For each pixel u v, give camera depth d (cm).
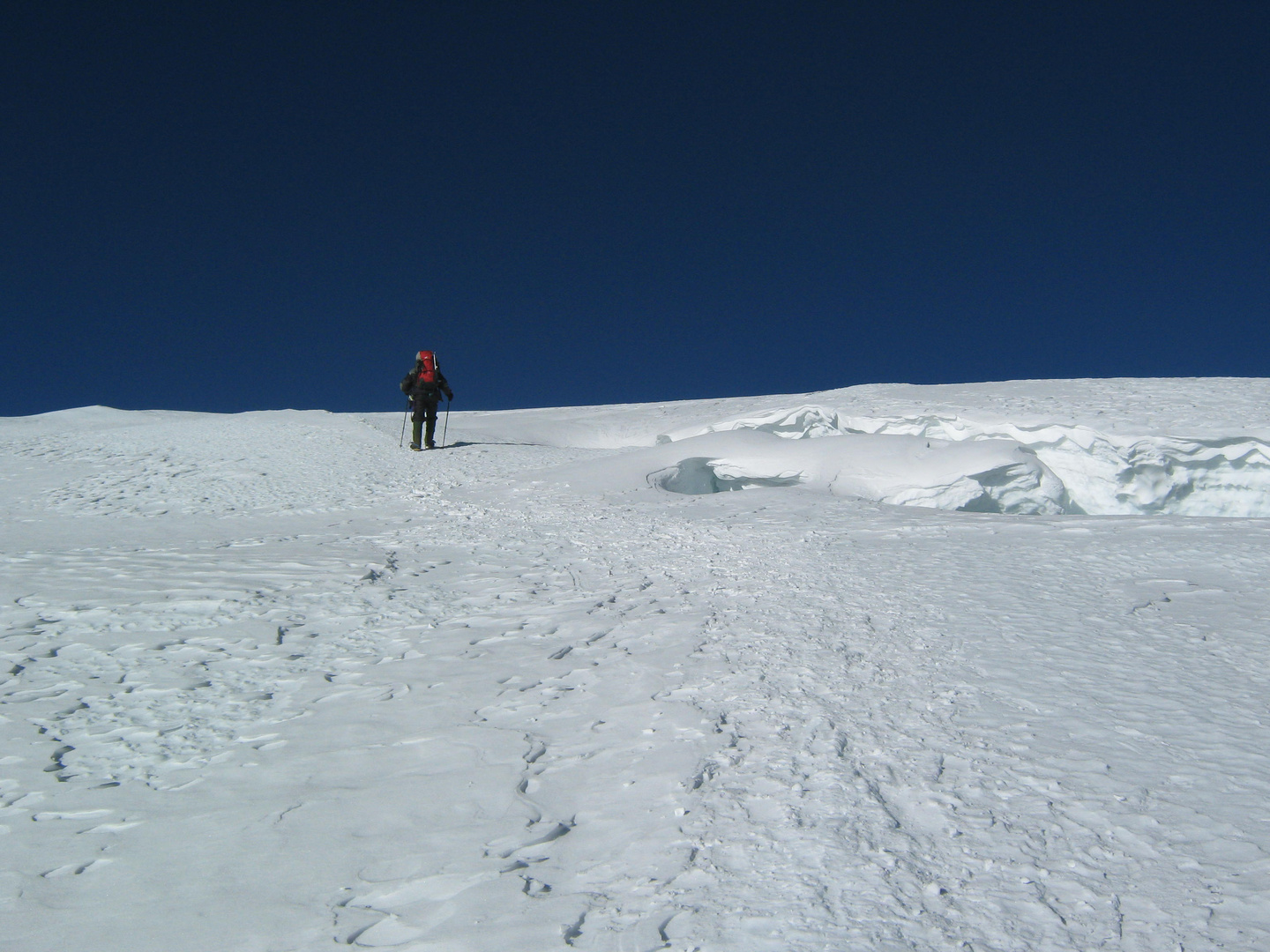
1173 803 327
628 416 2086
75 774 399
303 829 347
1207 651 491
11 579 738
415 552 877
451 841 332
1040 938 255
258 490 1267
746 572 727
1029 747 380
